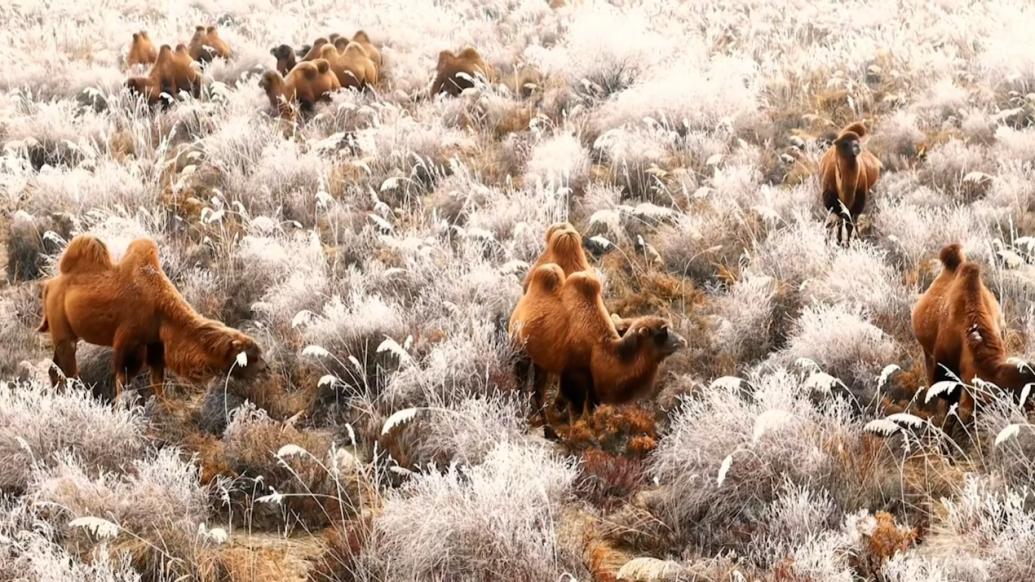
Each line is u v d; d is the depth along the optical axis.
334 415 22.25
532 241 29.42
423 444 20.23
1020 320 23.84
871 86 45.28
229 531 17.98
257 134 39.25
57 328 21.50
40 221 31.33
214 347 20.75
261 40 64.19
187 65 48.62
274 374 23.16
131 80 46.59
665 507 18.08
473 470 17.48
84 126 40.91
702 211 31.22
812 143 36.44
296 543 18.11
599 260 29.42
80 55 60.91
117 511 17.09
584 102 44.78
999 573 15.06
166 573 16.30
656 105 39.78
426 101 45.19
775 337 24.48
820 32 60.16
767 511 17.25
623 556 17.28
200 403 22.59
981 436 19.12
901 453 19.41
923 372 21.52
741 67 44.50
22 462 18.64
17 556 16.42
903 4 65.81
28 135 40.22
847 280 24.80
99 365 23.30
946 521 17.05
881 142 36.94
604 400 20.64
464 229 30.61
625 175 34.38
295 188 35.19
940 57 45.66
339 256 29.56
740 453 17.86
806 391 20.27
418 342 23.28
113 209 32.28
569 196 33.62
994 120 36.81
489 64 50.41
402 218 32.31
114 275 21.20
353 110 42.97
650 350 19.94
